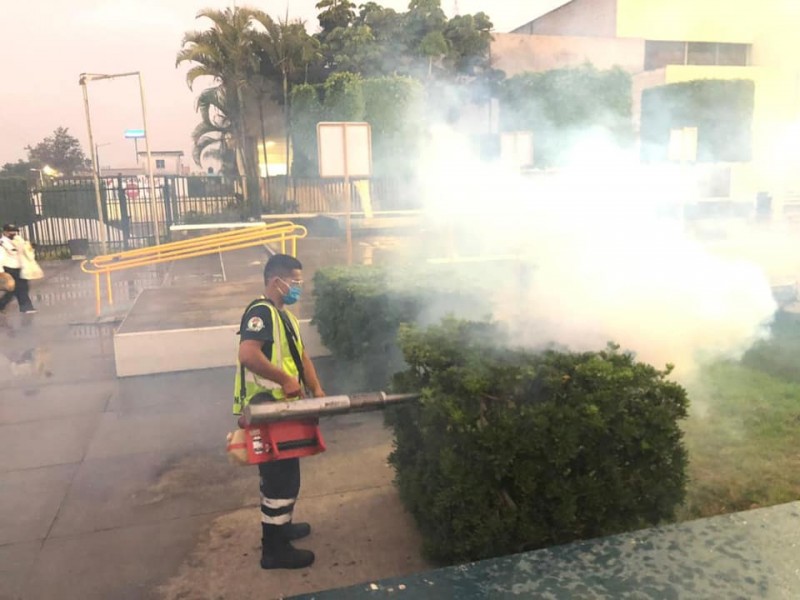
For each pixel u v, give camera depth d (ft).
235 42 84.07
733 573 5.33
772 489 12.79
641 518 9.83
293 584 10.59
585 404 9.27
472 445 9.25
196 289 32.94
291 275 11.09
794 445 14.82
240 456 9.84
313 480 14.38
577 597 5.10
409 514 12.63
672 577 5.30
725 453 14.48
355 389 19.83
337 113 79.71
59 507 13.58
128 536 12.33
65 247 71.10
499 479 9.33
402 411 11.63
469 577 5.49
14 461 16.08
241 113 87.76
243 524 12.65
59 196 72.59
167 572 11.08
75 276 52.65
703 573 5.34
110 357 26.20
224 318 25.26
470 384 9.45
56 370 24.49
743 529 6.05
